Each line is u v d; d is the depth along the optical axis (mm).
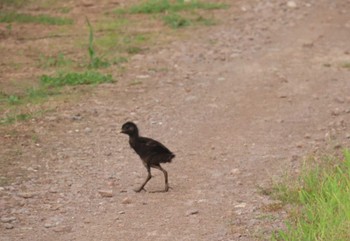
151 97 17922
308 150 14422
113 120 16281
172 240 10805
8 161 13828
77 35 23891
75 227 11281
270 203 11953
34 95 17875
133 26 25109
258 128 15820
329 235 10352
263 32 24500
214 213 11688
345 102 17609
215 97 18000
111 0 28750
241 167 13625
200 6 27766
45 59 21141
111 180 13086
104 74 19688
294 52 22172
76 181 13016
